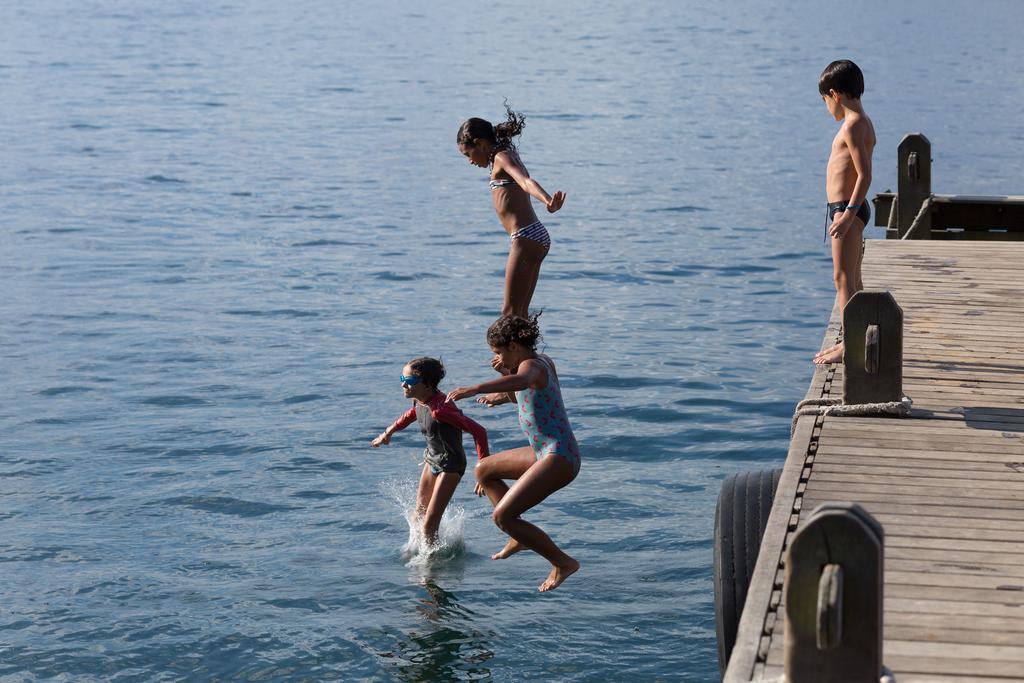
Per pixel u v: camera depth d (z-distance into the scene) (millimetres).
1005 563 6191
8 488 13070
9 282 23453
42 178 36031
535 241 9453
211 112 52219
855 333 8539
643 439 14898
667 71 70250
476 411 15977
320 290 23125
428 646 9586
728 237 28656
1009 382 9250
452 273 24688
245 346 19203
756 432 15156
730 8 133000
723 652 7051
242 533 11922
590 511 12531
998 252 13883
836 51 83812
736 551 7207
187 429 15180
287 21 109875
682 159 41062
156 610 10211
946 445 7945
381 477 13523
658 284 23875
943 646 5324
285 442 14703
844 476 7398
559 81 64750
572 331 20297
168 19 109750
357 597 10477
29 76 64500
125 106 53656
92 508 12531
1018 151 41281
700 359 18625
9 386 16969
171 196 33500
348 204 32812
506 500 8992
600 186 35719
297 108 53906
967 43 90125
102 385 17078
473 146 9414
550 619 10047
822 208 32562
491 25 107188
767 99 58031
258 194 34094
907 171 15359
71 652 9477
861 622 4594
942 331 10625
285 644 9609
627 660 9352
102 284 23391
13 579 10789
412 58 77250
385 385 17141
